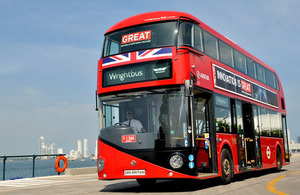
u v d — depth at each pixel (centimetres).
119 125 1011
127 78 1023
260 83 1661
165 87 980
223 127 1173
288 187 1026
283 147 1909
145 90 997
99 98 1064
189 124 952
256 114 1532
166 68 984
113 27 1115
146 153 960
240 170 1270
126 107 1012
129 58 1033
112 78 1048
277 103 1912
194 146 947
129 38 1059
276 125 1834
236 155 1252
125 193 984
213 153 1091
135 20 1073
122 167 979
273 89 1873
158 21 1038
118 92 1031
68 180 1648
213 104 1114
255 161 1438
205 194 888
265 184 1143
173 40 1002
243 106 1434
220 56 1239
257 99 1577
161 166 943
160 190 1044
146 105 990
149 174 948
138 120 991
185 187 1116
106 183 1442
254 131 1465
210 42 1177
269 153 1653
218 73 1188
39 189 1227
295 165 2527
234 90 1314
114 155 995
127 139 988
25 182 1603
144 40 1034
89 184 1400
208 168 1085
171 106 969
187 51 997
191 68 997
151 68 998
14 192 1138
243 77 1437
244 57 1497
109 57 1071
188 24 1052
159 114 973
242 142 1333
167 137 956
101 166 1012
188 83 943
